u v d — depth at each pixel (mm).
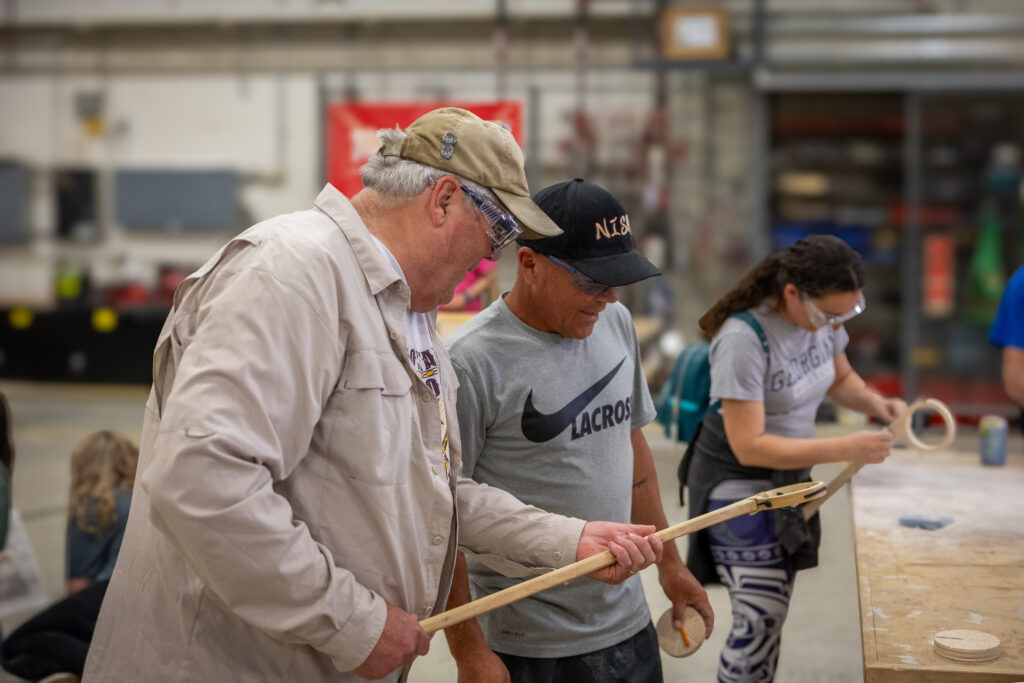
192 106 9453
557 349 1913
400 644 1431
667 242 8461
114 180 9344
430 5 8984
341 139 4785
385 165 1527
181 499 1276
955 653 1615
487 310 1966
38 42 9578
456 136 1495
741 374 2332
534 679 1943
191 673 1435
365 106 4746
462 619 1541
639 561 1653
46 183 9625
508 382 1878
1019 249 7879
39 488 5746
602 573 1657
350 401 1429
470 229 1515
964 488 2754
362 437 1432
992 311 7906
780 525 2416
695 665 3342
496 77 9023
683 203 8695
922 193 7965
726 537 2498
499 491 1797
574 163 8797
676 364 2727
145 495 1496
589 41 8867
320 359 1387
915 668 1586
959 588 1958
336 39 9227
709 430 2553
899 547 2221
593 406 1949
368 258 1467
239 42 9344
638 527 1716
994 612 1830
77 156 9625
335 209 1490
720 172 8641
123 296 9086
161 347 1460
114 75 9523
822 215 8102
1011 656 1630
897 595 1922
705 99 8625
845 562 4305
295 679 1467
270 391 1338
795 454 2293
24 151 9656
